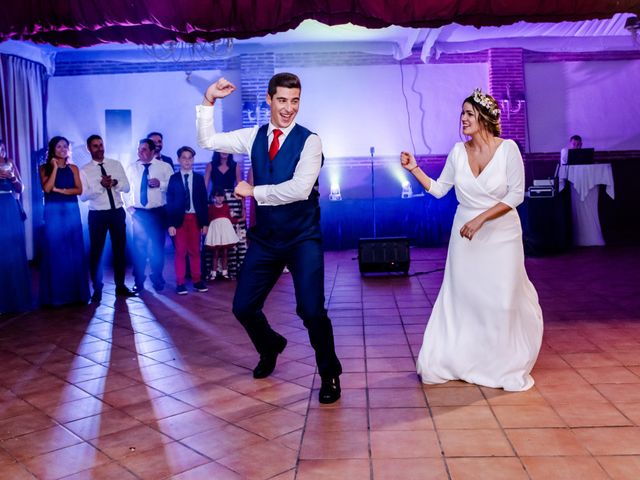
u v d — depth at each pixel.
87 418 3.04
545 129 10.23
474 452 2.46
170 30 5.26
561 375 3.40
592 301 5.32
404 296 5.87
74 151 10.12
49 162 5.82
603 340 4.07
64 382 3.64
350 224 9.93
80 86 10.08
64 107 10.09
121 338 4.66
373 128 10.16
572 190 9.11
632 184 10.21
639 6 4.80
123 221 6.38
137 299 6.20
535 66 10.15
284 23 4.97
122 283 6.43
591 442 2.52
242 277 3.22
